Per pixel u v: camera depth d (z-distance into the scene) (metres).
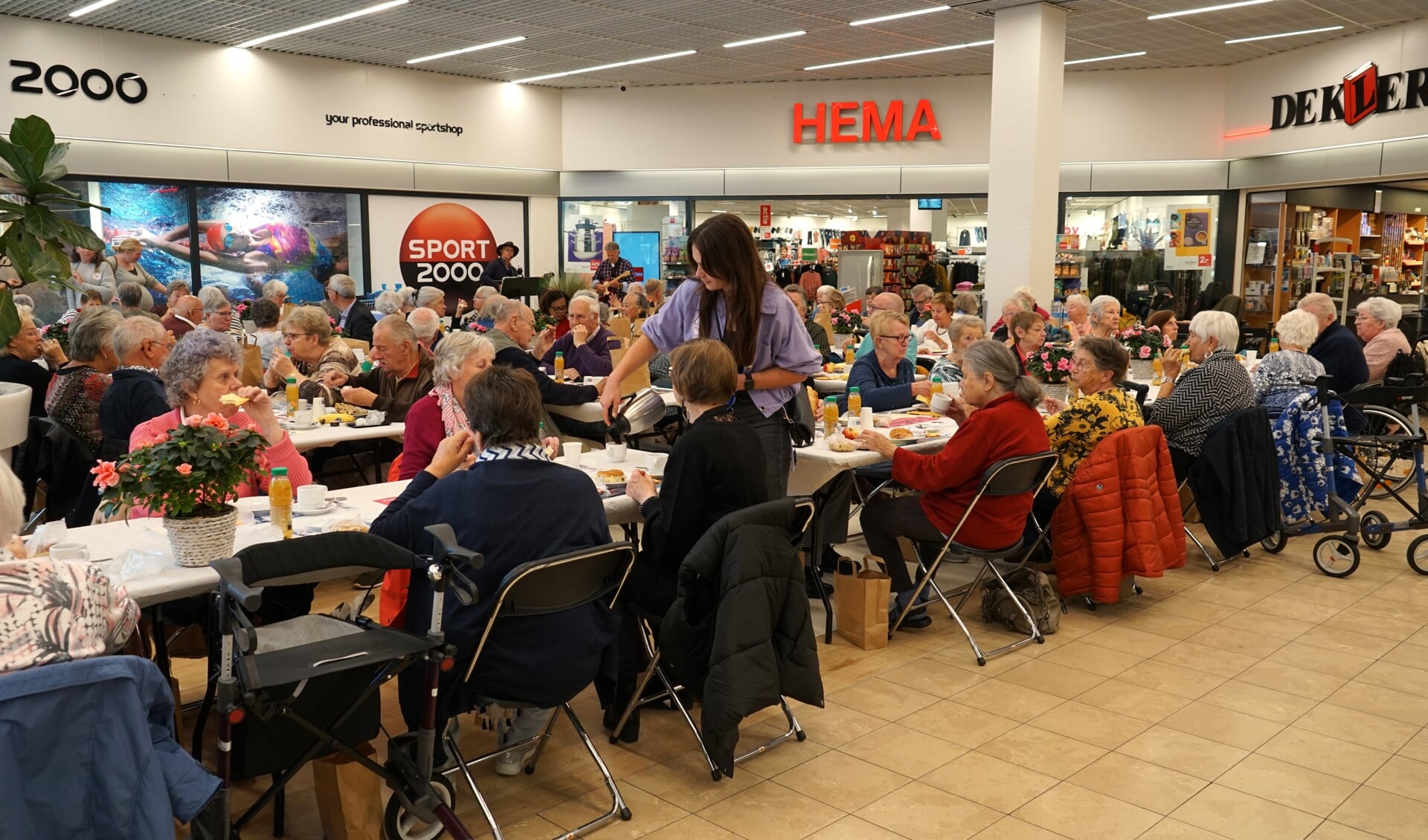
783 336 3.43
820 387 6.89
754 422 3.48
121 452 3.91
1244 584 5.04
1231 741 3.35
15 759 1.62
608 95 14.38
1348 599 4.80
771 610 2.94
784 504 3.00
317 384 5.34
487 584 2.53
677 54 12.05
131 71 11.04
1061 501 4.53
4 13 10.14
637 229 14.75
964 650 4.18
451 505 2.60
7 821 1.61
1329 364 6.62
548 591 2.52
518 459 2.65
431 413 3.79
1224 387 5.13
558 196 14.67
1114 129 13.17
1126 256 13.45
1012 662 4.04
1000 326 8.12
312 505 3.18
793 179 14.12
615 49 11.81
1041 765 3.19
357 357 7.06
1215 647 4.20
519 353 5.42
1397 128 10.38
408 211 13.47
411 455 3.78
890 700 3.68
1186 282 13.21
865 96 13.70
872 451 4.23
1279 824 2.85
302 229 12.67
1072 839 2.77
